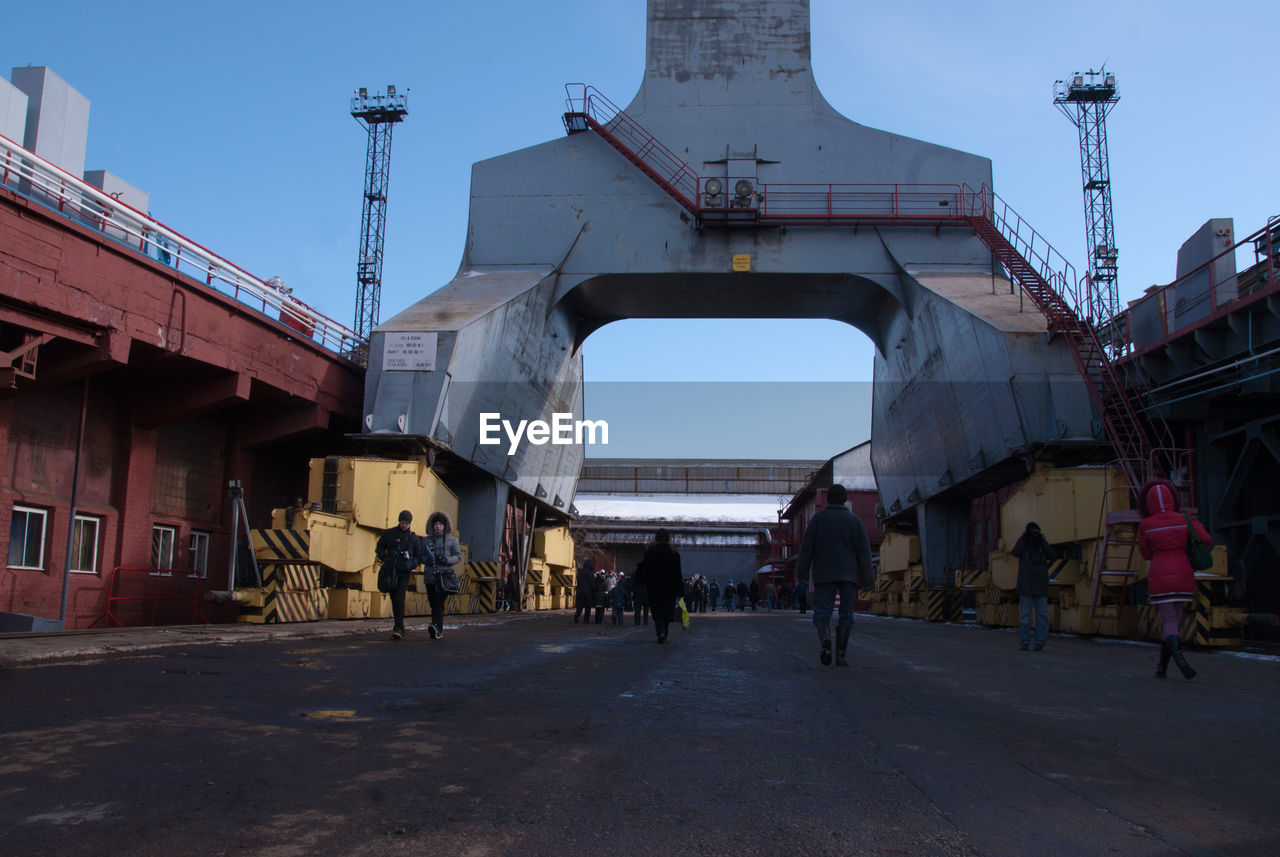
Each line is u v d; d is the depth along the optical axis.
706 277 29.67
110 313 16.53
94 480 19.47
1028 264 25.52
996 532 29.27
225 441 24.06
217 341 19.59
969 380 25.05
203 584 22.70
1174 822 3.43
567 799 3.62
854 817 3.44
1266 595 16.89
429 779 3.89
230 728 4.94
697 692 7.10
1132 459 18.62
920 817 3.45
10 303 14.78
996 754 4.72
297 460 27.39
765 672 8.86
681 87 30.22
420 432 22.47
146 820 3.18
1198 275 18.83
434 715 5.63
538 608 37.25
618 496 85.25
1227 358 17.14
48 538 17.94
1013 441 22.45
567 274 29.61
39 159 15.11
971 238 28.95
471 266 29.64
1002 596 22.56
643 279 29.94
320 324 24.72
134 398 20.47
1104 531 17.41
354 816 3.30
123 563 19.78
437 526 12.80
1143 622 15.70
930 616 28.88
